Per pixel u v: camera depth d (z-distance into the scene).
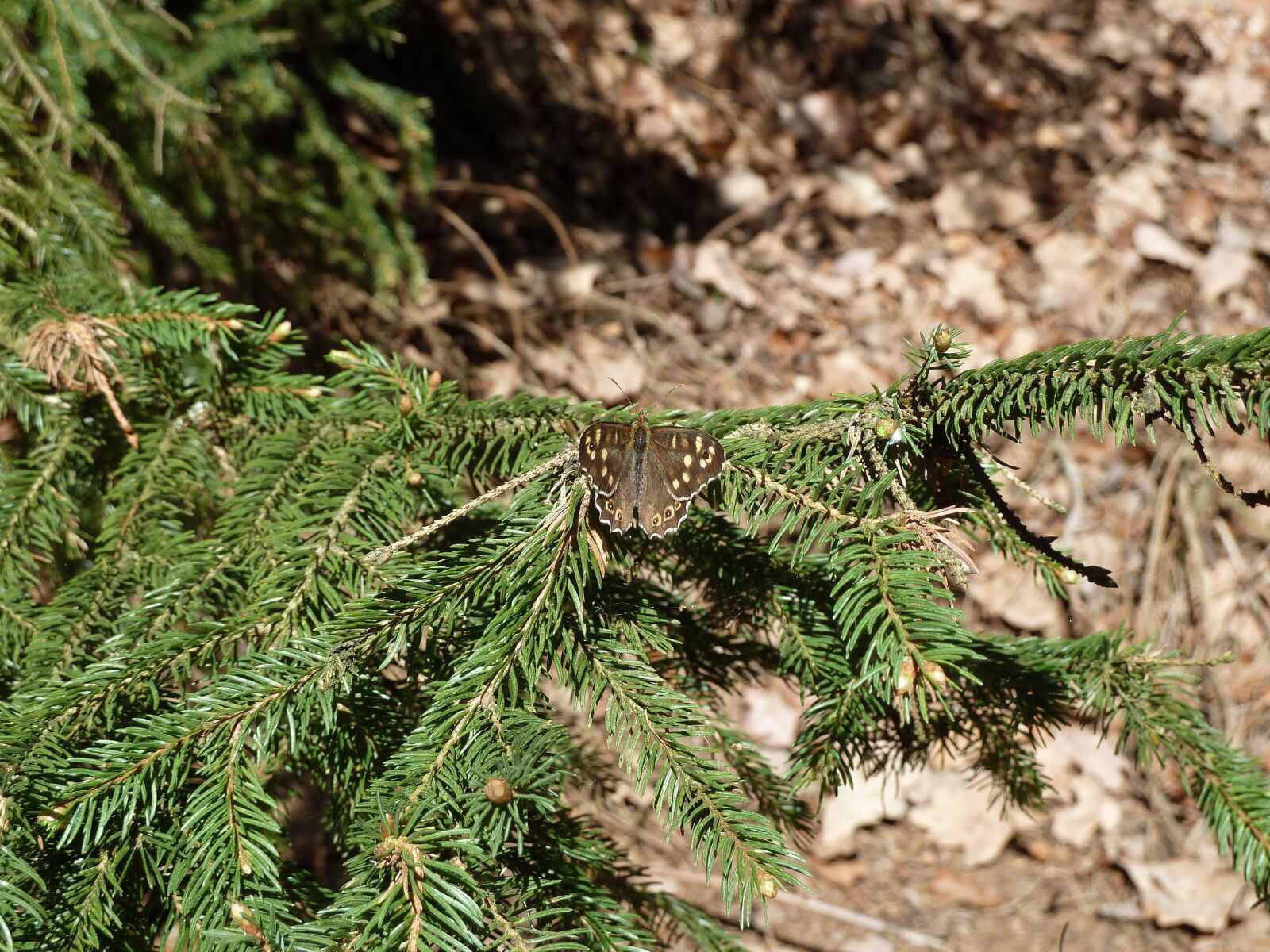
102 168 1.67
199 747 1.15
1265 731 2.36
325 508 1.21
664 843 2.17
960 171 3.09
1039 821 2.35
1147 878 2.24
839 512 1.16
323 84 2.43
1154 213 2.93
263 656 1.16
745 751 1.25
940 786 2.36
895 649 1.13
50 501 1.25
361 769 1.18
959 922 2.19
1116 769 2.40
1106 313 2.82
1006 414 1.15
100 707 1.17
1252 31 3.12
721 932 1.29
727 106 3.10
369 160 1.85
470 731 1.15
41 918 1.13
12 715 1.17
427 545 1.24
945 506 1.19
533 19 2.86
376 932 1.12
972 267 2.93
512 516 1.19
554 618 1.16
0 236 1.30
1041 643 1.24
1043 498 1.18
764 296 2.88
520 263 2.77
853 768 1.21
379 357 1.25
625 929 1.16
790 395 2.75
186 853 1.15
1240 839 1.20
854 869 2.27
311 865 1.69
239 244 1.79
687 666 1.25
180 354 1.26
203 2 1.70
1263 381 1.12
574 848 1.18
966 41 3.19
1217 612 2.47
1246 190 2.96
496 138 2.91
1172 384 1.13
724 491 1.18
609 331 2.74
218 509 1.26
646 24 3.07
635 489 1.17
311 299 2.04
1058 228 2.94
